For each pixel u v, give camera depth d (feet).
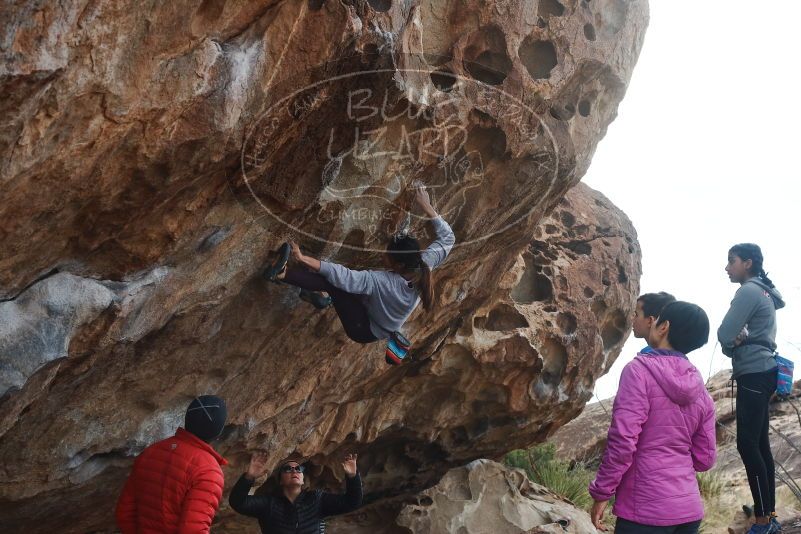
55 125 7.99
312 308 14.10
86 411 12.76
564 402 22.66
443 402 21.06
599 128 16.08
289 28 9.40
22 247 9.18
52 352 10.02
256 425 16.20
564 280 22.59
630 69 15.98
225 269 11.83
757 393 17.69
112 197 9.32
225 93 9.11
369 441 20.24
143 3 7.98
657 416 12.62
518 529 21.17
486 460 22.53
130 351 12.09
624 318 24.56
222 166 10.00
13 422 11.11
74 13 7.44
